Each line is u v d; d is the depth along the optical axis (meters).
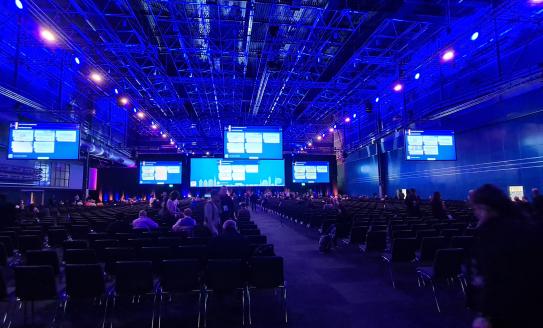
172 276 4.53
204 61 18.17
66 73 18.59
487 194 1.86
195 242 6.38
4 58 15.01
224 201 9.91
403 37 15.16
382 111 27.58
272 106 26.11
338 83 19.59
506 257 1.66
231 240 5.14
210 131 34.00
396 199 23.36
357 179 35.28
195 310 5.02
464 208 14.53
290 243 11.16
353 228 8.18
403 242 6.02
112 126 30.20
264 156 16.84
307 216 13.95
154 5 12.55
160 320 4.65
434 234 6.91
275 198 28.69
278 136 17.05
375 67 18.70
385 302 5.21
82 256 5.51
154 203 15.33
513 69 15.09
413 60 17.73
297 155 38.25
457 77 18.89
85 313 4.95
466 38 14.47
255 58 17.47
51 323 4.59
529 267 1.62
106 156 26.62
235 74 18.47
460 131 19.97
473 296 2.63
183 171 37.44
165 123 28.44
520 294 1.61
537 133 15.12
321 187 39.59
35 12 10.11
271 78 19.05
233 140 16.81
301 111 28.94
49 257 5.55
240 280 4.59
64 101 21.27
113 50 14.41
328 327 4.31
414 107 23.08
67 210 18.77
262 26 13.95
